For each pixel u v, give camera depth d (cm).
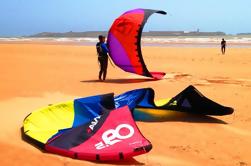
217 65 2483
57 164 605
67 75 1827
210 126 919
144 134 837
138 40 1589
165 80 1653
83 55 3409
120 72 1986
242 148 773
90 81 1606
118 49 1622
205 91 1391
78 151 643
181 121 951
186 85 1520
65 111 848
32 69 2059
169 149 748
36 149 672
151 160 675
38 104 1066
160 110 1030
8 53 3428
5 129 783
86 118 834
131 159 667
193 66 2403
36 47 4603
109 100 858
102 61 1625
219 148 769
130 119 706
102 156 631
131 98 979
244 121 973
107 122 704
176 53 3691
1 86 1360
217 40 8788
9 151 645
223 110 973
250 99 1252
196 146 775
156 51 3997
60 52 3769
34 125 779
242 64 2555
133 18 1578
